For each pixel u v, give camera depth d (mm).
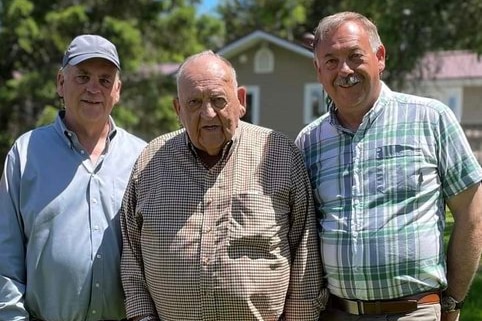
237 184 2865
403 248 2771
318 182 2967
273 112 20219
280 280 2850
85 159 3115
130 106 16891
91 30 16562
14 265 3037
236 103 2885
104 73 3131
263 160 2920
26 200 3055
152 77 17062
